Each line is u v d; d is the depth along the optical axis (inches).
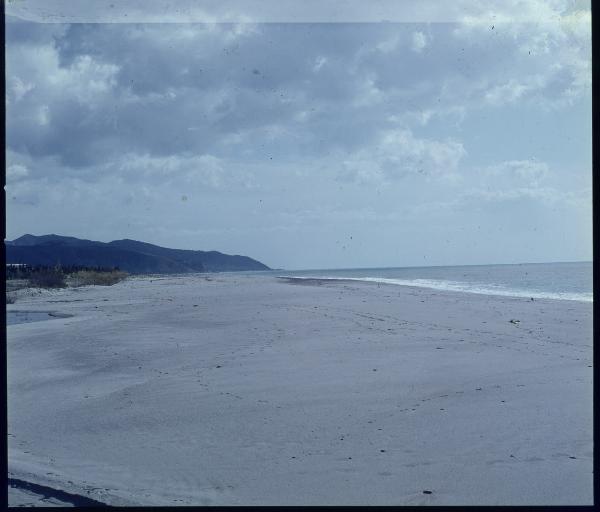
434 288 1010.7
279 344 386.3
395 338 399.5
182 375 302.4
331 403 240.7
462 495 153.7
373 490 158.6
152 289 1060.5
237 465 179.3
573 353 334.0
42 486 166.1
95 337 443.8
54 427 222.1
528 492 154.1
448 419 214.5
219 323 506.9
